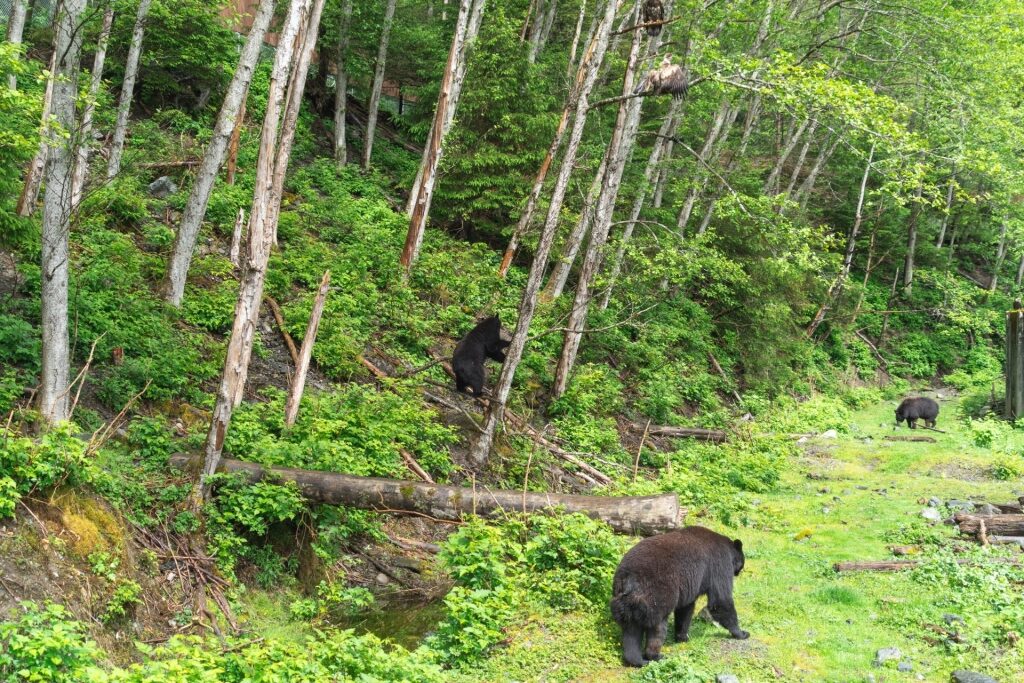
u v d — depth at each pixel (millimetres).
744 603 8688
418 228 19031
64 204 8914
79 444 7898
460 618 7609
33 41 19531
